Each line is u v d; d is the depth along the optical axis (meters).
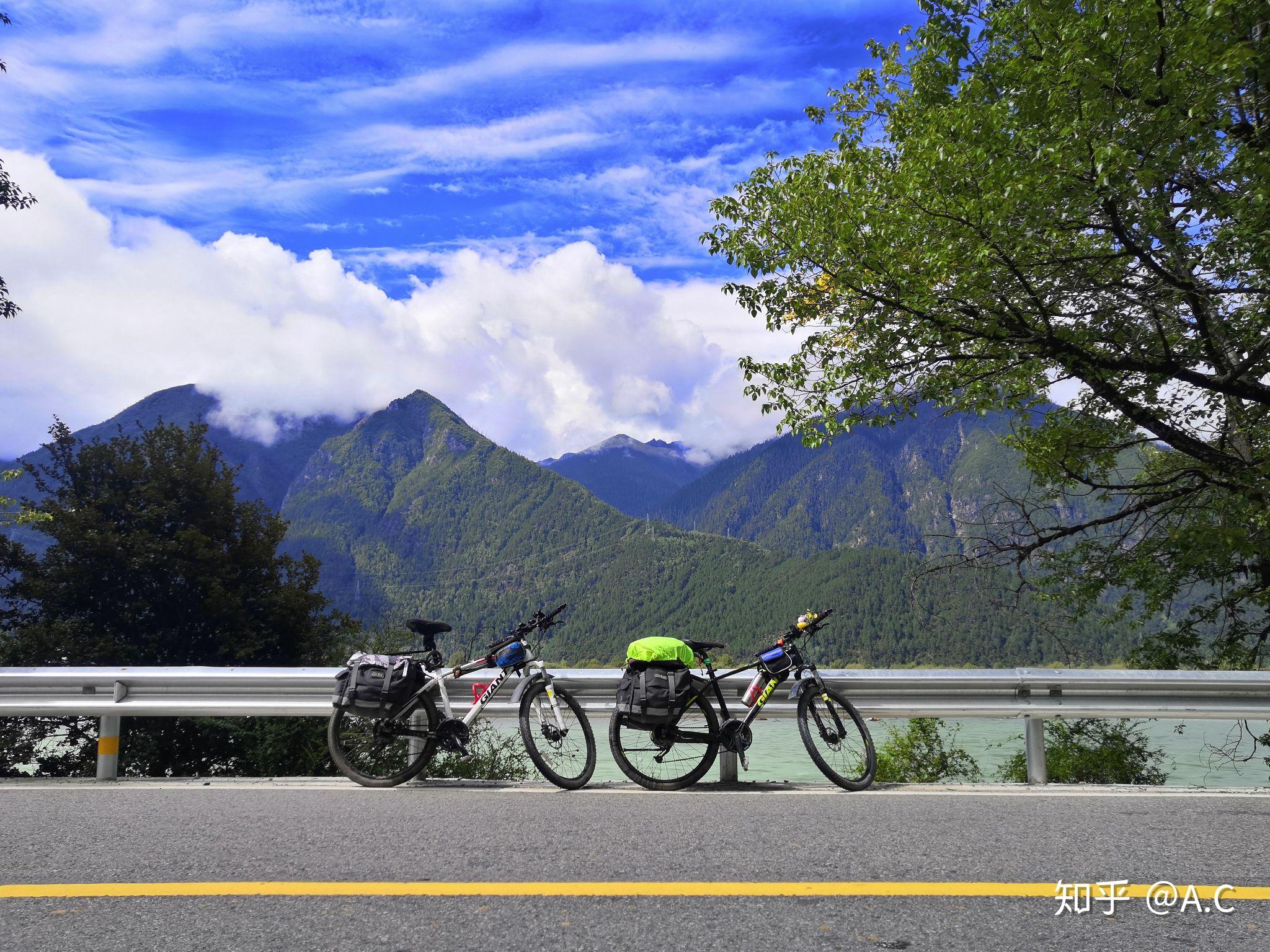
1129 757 10.17
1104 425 12.41
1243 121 10.47
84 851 3.94
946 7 11.24
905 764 10.20
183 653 20.34
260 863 3.73
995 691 6.15
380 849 3.97
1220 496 11.62
